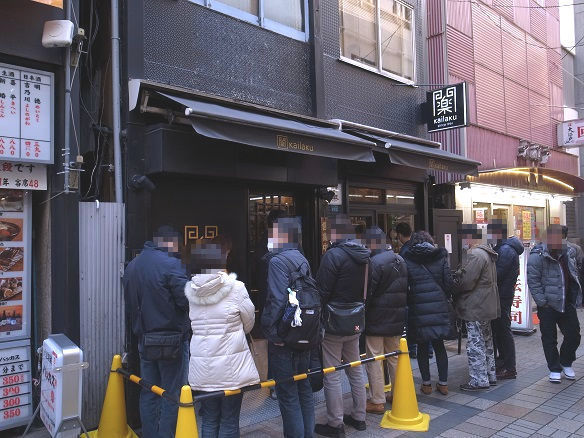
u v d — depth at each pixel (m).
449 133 9.59
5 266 4.23
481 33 10.54
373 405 4.88
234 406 3.48
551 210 13.53
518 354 7.08
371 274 4.61
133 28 4.98
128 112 4.86
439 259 5.26
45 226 4.47
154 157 4.89
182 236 5.30
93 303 4.48
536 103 12.58
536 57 12.76
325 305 4.29
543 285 5.73
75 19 4.47
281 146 5.06
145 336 3.67
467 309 5.49
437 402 5.15
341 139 5.61
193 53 5.59
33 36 4.18
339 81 7.57
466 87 8.32
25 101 4.18
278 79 6.59
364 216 7.91
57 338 3.87
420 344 5.38
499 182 9.99
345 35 7.78
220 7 5.98
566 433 4.37
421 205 8.98
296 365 3.82
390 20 8.64
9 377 4.21
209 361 3.35
